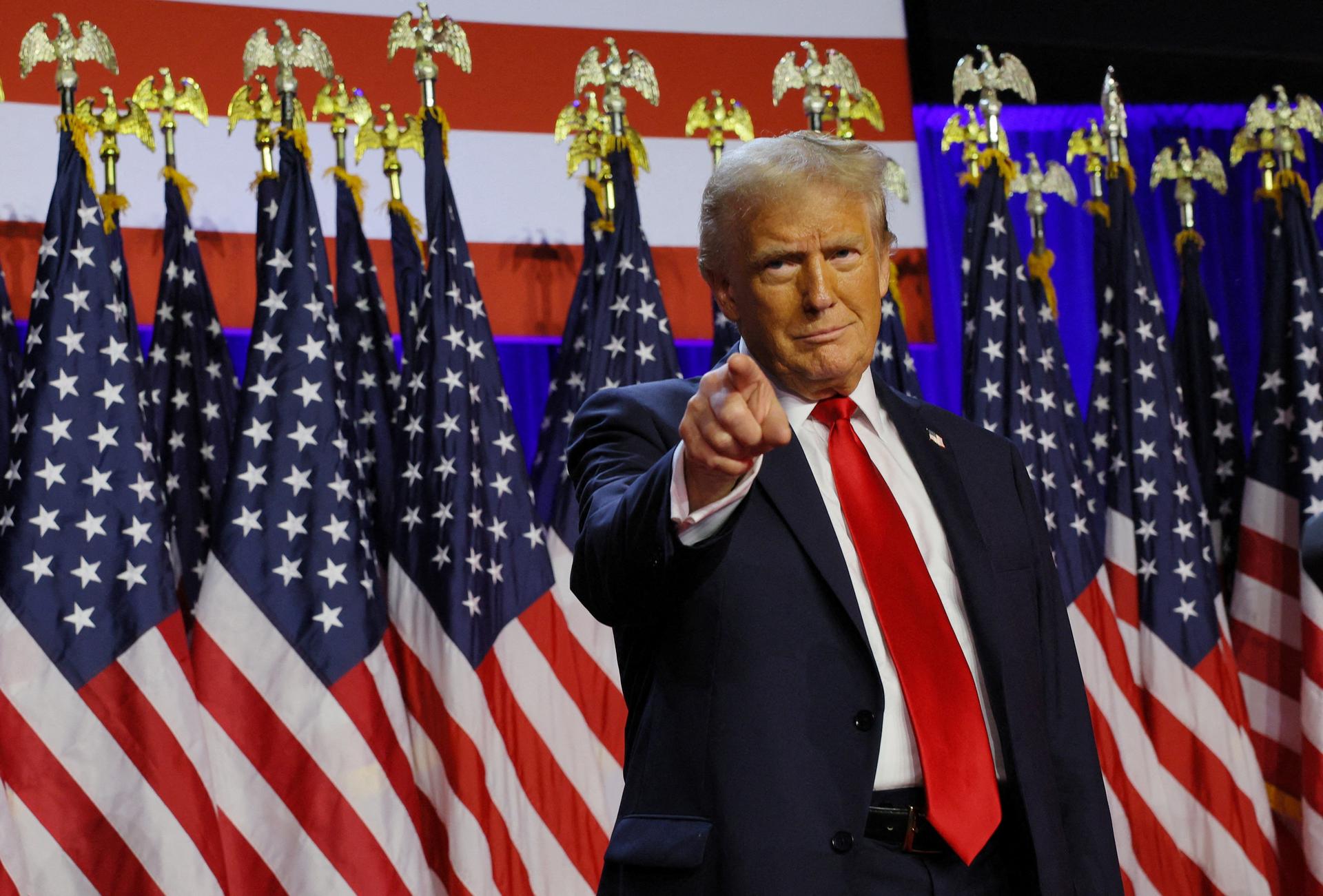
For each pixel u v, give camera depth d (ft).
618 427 8.65
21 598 16.93
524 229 22.58
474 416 19.60
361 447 20.06
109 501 17.51
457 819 17.88
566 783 18.67
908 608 8.04
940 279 24.70
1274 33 26.53
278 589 17.93
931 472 8.87
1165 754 20.63
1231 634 21.90
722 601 7.85
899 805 7.76
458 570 18.76
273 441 18.43
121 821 16.56
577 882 18.37
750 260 8.30
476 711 18.35
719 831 7.46
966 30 25.64
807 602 7.86
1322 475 21.54
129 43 21.34
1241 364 25.39
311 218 19.39
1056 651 9.36
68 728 16.70
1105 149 23.31
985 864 7.98
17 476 17.39
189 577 18.92
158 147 21.09
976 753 7.81
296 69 22.17
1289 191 22.93
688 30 24.16
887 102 24.71
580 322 21.03
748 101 24.16
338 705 17.69
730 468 6.23
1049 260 22.90
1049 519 20.99
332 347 19.10
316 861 17.19
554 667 19.11
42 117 20.53
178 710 17.04
